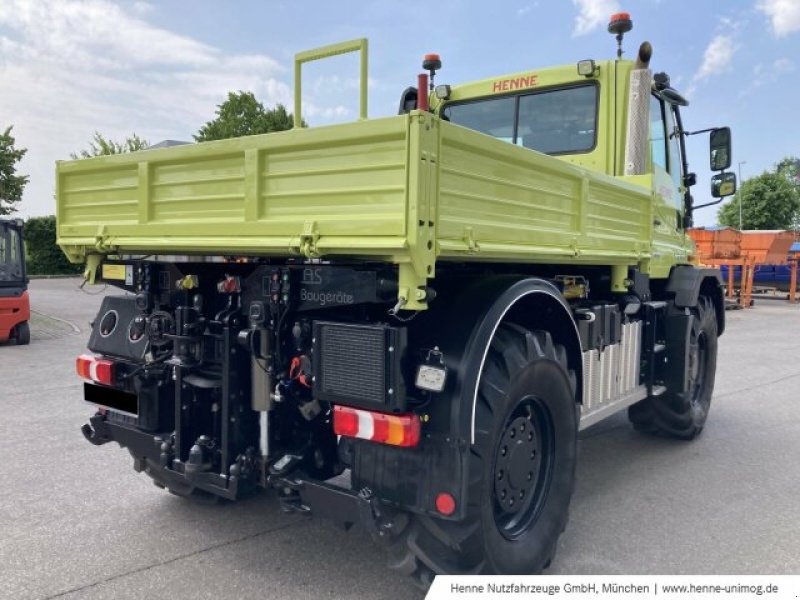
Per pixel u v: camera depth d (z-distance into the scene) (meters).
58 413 6.20
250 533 3.62
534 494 3.20
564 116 4.87
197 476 3.10
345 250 2.42
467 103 5.31
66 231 3.68
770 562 3.36
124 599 2.91
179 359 3.17
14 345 10.96
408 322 2.77
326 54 2.88
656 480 4.64
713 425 6.21
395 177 2.29
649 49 4.38
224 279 3.13
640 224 4.37
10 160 26.92
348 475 3.01
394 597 2.97
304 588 3.03
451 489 2.54
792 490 4.43
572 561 3.36
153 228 3.15
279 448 3.08
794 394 7.61
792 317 17.69
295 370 2.85
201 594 2.96
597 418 4.14
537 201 3.00
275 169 2.67
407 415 2.50
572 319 3.37
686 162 5.80
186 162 3.01
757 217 46.31
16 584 3.03
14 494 4.15
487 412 2.69
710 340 5.95
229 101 31.36
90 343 3.67
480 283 2.95
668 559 3.39
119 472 4.57
